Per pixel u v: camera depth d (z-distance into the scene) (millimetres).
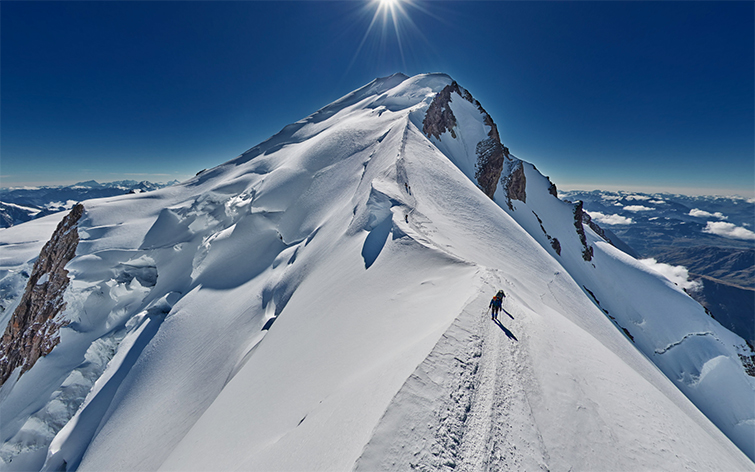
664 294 66750
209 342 29359
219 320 32094
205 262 42875
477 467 5922
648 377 26047
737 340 57562
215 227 53156
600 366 11094
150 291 47031
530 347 10094
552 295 26266
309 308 19953
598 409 8289
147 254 49875
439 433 6344
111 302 46469
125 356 33250
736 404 48094
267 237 44250
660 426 8711
